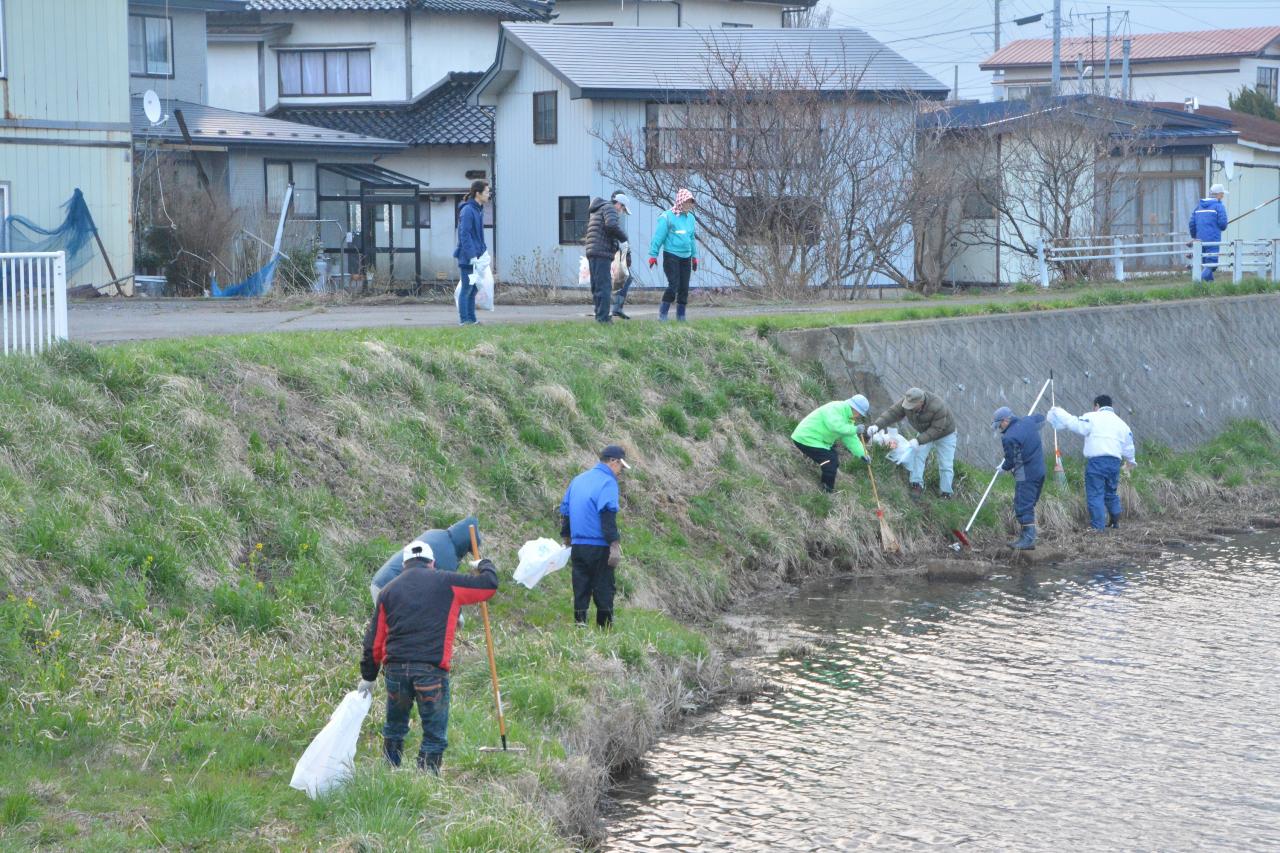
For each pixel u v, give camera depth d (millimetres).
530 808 30766
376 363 53688
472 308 68188
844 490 63562
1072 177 113250
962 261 124375
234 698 33938
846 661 46969
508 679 38188
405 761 31219
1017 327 77062
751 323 72125
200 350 49594
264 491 44375
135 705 32438
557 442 56062
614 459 44375
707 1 171375
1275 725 40250
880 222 105312
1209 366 86812
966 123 118750
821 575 59438
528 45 125625
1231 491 77750
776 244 101875
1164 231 122500
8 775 28438
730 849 31922
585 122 122500
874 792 35344
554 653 41000
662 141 114250
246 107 165250
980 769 36875
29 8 93750
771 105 104500
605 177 120938
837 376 70875
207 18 161500
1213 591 57219
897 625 51656
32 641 33438
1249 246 120438
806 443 63188
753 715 41438
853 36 133875
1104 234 115000
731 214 105938
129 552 38031
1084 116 116562
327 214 134750
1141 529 69875
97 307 87188
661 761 37656
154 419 43875
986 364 75125
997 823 33344
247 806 28328
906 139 109938
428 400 53812
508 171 137250
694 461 60969
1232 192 125500
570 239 127250
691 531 56938
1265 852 31719
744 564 57406
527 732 35219
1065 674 45406
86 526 38031
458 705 35844
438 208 151375
